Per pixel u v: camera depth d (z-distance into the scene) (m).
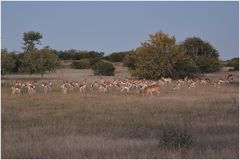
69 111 78.38
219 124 59.41
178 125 59.72
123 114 73.75
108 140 48.06
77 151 42.38
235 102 90.75
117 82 139.00
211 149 42.03
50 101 96.62
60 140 48.28
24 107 85.00
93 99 101.12
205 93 117.12
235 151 41.03
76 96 109.44
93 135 51.94
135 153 40.97
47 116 71.56
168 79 164.38
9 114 73.94
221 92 121.00
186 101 94.31
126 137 50.88
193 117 68.56
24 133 53.53
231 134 51.22
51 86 136.75
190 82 148.38
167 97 105.38
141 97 106.25
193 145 44.41
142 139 49.09
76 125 60.81
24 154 41.59
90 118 68.88
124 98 103.19
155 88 112.81
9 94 116.00
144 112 76.25
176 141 44.31
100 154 40.91
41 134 53.06
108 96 109.25
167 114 73.06
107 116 70.94
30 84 124.19
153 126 59.81
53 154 41.47
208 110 77.75
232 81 170.00
